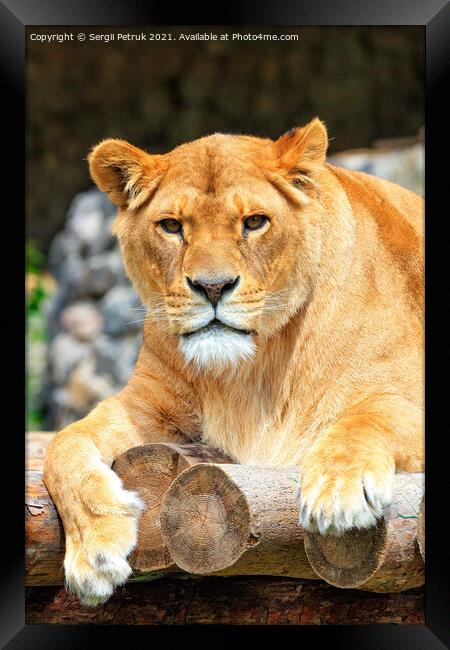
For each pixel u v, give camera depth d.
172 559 6.35
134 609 6.88
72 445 6.96
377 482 5.98
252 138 8.15
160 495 6.62
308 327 7.65
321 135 7.62
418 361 7.69
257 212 7.28
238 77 21.86
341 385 7.58
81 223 19.45
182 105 22.20
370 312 7.69
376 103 21.19
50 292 20.30
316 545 6.07
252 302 7.21
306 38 21.47
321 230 7.66
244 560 6.30
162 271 7.48
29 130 22.56
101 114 22.67
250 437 7.80
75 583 6.30
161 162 7.79
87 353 18.19
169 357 7.86
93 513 6.45
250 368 7.70
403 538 6.09
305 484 6.07
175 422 7.96
